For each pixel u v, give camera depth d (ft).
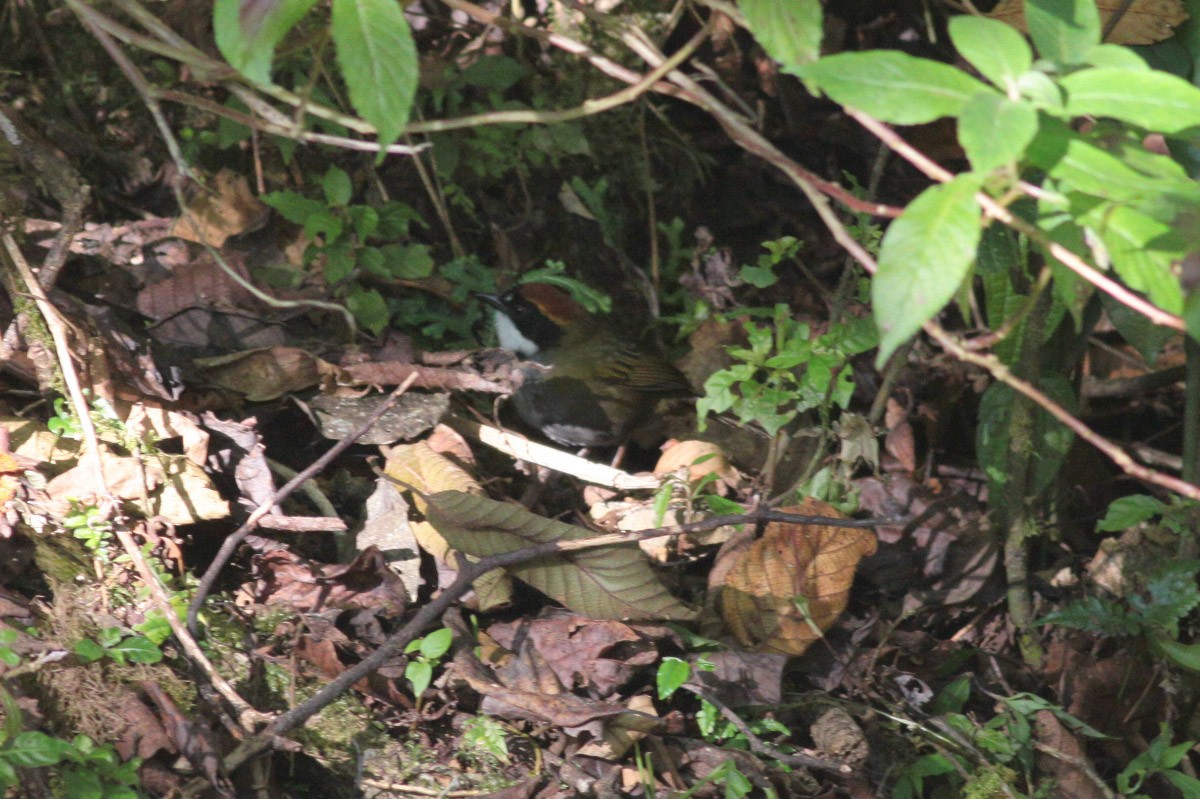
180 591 20.27
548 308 29.35
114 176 30.48
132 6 16.26
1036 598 27.07
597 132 35.40
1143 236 11.13
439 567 22.81
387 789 19.35
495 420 27.68
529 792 19.63
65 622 18.85
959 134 10.73
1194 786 21.63
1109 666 24.84
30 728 17.19
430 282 30.19
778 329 25.20
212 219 28.53
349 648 20.80
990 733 22.48
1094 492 32.45
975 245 11.11
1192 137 13.04
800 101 38.65
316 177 29.25
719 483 26.81
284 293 27.73
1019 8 21.42
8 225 24.11
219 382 24.38
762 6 12.72
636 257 36.24
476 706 20.93
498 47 34.22
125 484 20.81
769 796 20.03
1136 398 37.22
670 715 21.25
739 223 37.70
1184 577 23.77
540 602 23.00
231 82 16.38
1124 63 12.06
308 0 12.60
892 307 11.18
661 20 35.42
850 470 25.55
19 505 20.07
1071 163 11.27
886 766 21.99
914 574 26.45
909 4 39.04
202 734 17.99
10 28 30.60
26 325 21.84
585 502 26.89
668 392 29.40
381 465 24.97
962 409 34.24
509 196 34.83
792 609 23.16
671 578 24.64
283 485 23.63
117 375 22.52
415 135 31.94
